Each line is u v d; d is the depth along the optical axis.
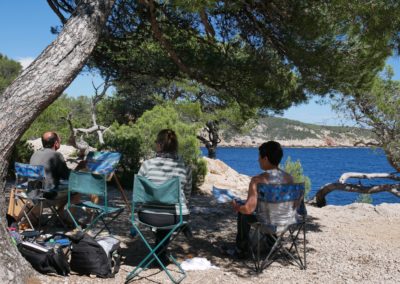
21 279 3.69
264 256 5.25
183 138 11.34
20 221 5.77
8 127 3.86
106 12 4.38
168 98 24.38
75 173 4.92
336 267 4.88
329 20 5.16
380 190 11.30
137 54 7.33
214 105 20.97
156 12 6.56
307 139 198.00
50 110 20.97
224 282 4.30
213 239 6.02
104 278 4.18
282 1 5.58
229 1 5.52
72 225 6.07
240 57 6.74
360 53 5.73
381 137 11.39
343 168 56.91
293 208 4.67
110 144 11.79
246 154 111.62
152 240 5.70
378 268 4.87
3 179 3.91
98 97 16.84
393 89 11.15
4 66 39.75
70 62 4.09
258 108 7.28
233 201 4.84
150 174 4.54
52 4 6.00
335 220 7.51
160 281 4.22
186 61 6.70
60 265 4.07
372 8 4.64
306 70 6.07
